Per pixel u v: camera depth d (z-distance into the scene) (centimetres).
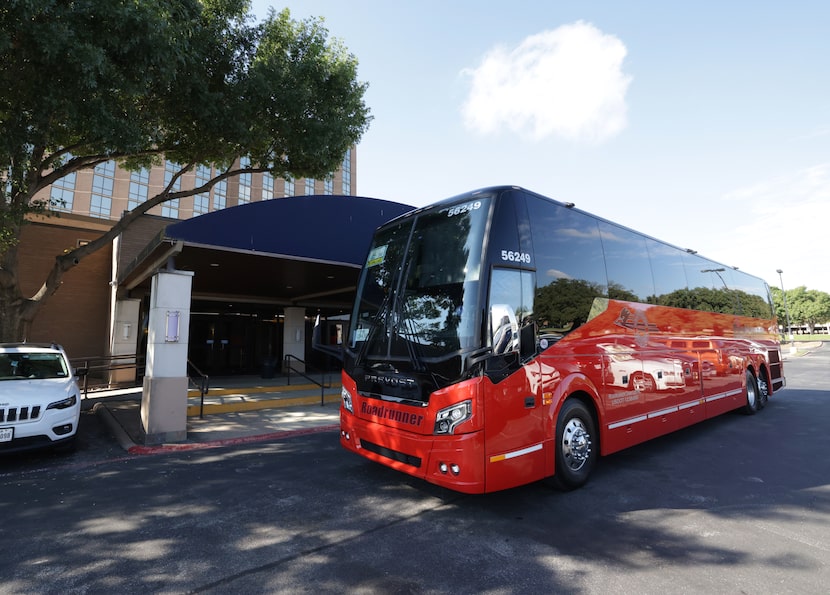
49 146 1116
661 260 773
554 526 424
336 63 1181
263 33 1120
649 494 512
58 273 1070
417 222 551
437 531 414
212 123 1024
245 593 312
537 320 495
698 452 697
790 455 674
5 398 647
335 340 1455
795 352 3812
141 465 657
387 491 526
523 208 515
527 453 458
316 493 522
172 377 803
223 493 527
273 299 1941
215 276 1376
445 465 425
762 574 337
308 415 1091
